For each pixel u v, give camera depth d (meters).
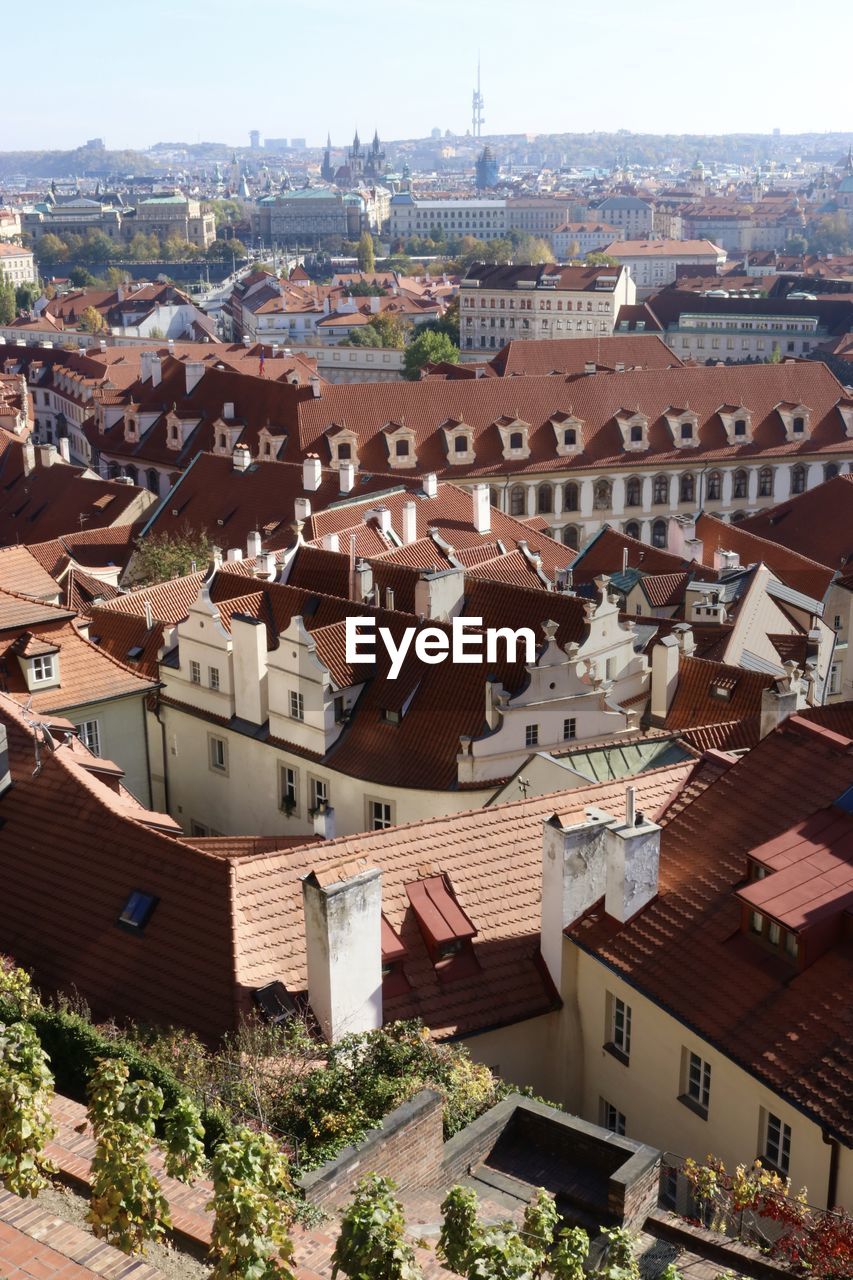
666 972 39.78
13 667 67.00
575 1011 42.69
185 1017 39.44
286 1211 26.73
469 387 153.62
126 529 119.94
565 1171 33.66
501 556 87.31
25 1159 26.39
